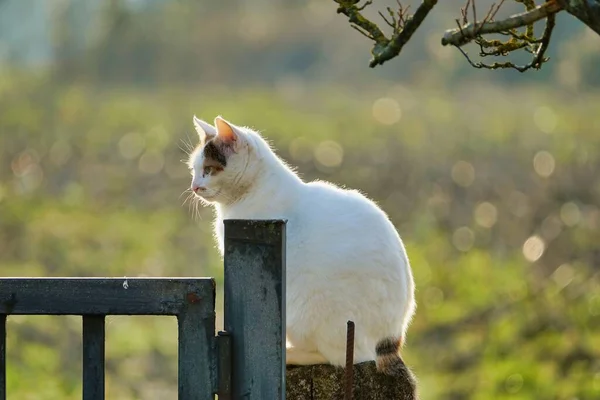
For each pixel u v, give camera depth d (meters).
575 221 18.03
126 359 12.51
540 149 25.31
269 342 4.34
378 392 6.12
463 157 24.39
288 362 6.12
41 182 22.31
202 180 6.65
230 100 36.53
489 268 15.85
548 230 17.67
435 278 15.54
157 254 16.56
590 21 4.83
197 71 45.16
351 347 4.93
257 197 6.39
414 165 23.30
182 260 16.22
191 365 4.36
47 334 13.05
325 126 29.88
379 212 6.21
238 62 45.81
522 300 14.00
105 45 45.28
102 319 4.44
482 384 11.65
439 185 21.27
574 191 20.31
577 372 11.72
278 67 46.03
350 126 30.08
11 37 60.19
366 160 23.94
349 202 6.15
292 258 6.00
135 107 34.03
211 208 19.77
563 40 44.31
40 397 10.94
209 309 4.35
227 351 4.34
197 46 45.62
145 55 45.00
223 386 4.35
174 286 4.36
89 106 34.12
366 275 5.99
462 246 17.23
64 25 48.97
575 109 34.16
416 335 13.48
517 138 27.19
